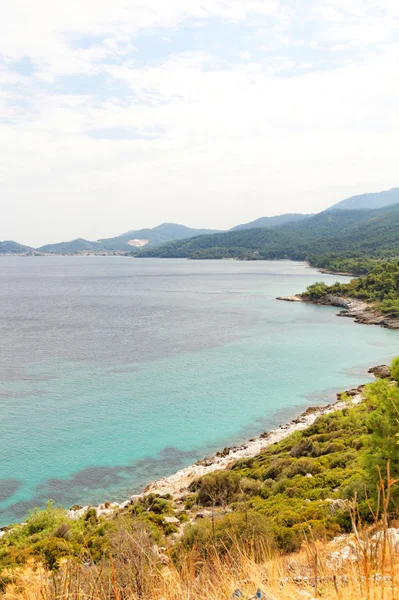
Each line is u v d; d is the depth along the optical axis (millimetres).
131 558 5598
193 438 50094
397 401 19031
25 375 71188
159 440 49406
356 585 4492
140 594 5062
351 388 66750
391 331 107625
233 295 178375
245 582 4953
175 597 4965
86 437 49531
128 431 51375
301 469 32719
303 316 129500
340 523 17219
